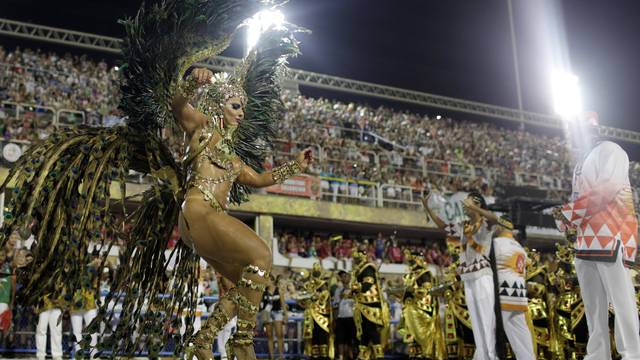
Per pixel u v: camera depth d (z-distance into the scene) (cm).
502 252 775
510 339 764
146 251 440
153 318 439
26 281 402
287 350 1370
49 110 1947
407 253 1146
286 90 2533
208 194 405
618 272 541
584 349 986
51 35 2519
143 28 423
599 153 569
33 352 1088
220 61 2423
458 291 1029
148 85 427
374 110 2930
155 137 436
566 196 2388
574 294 1009
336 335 1192
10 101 1898
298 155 446
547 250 2428
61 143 412
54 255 401
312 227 2181
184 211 404
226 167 419
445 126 2945
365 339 1084
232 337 391
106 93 2156
